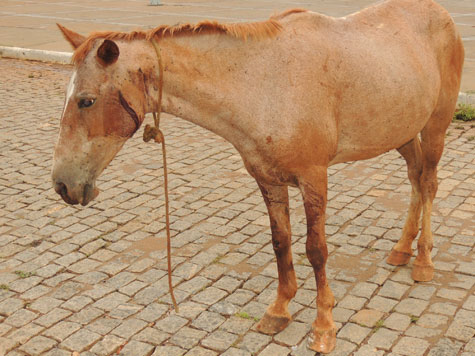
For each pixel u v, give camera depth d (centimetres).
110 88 280
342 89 326
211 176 630
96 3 2044
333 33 332
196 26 298
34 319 389
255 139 311
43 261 464
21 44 1323
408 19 373
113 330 375
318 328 347
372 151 361
